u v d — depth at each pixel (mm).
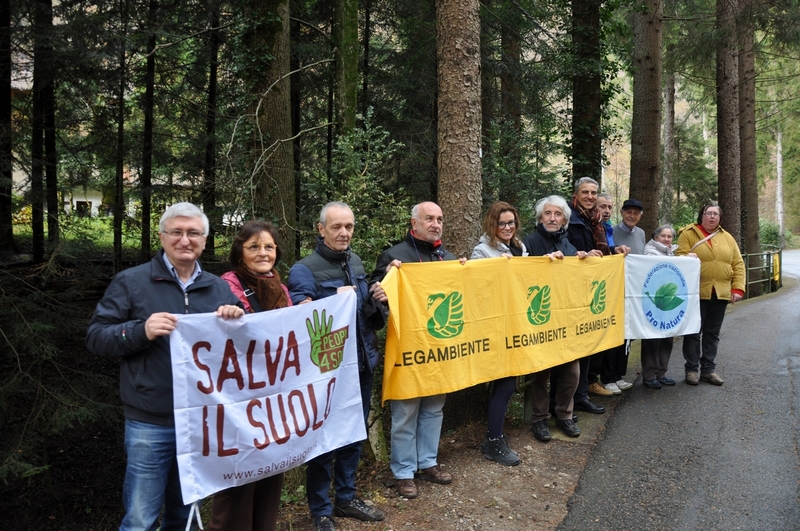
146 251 11203
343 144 5156
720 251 6109
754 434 4801
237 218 6199
